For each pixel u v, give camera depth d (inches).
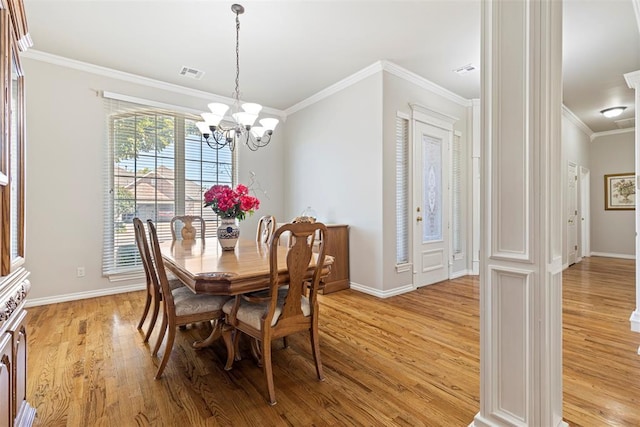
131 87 154.3
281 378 76.8
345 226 160.9
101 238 146.9
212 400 67.8
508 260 52.3
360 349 92.4
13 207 54.4
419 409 65.0
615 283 171.8
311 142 186.9
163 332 88.2
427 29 115.3
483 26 55.1
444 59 140.1
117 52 131.6
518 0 51.1
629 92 176.2
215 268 75.7
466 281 177.6
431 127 170.9
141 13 105.1
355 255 158.9
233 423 60.7
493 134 53.7
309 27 113.9
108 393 69.9
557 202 51.4
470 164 194.1
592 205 272.1
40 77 132.2
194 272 71.4
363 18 108.7
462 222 193.2
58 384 73.2
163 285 77.1
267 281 72.7
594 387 72.2
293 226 69.0
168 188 165.3
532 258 49.8
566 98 186.2
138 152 156.4
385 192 146.1
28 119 129.6
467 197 195.5
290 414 63.4
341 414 63.5
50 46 126.7
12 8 51.6
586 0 96.6
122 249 152.3
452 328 108.2
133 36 119.4
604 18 106.3
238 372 79.7
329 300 140.6
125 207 152.9
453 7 102.7
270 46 127.3
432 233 172.4
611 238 262.2
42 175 133.0
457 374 78.5
